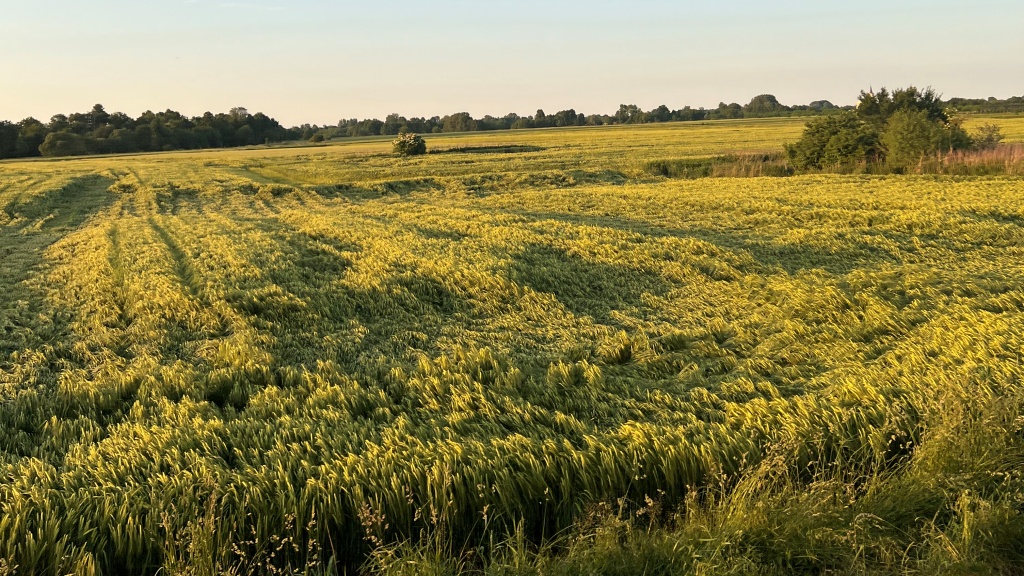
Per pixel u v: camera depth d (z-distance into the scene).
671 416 5.83
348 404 6.30
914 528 3.93
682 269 12.52
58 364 8.09
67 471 4.94
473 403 6.25
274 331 9.30
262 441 5.34
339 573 4.19
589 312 10.35
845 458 4.84
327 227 18.66
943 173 31.16
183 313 10.05
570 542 3.99
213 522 3.96
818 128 37.31
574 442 5.27
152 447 5.20
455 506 4.33
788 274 12.32
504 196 28.98
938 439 4.45
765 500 4.00
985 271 11.62
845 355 7.49
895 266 12.73
